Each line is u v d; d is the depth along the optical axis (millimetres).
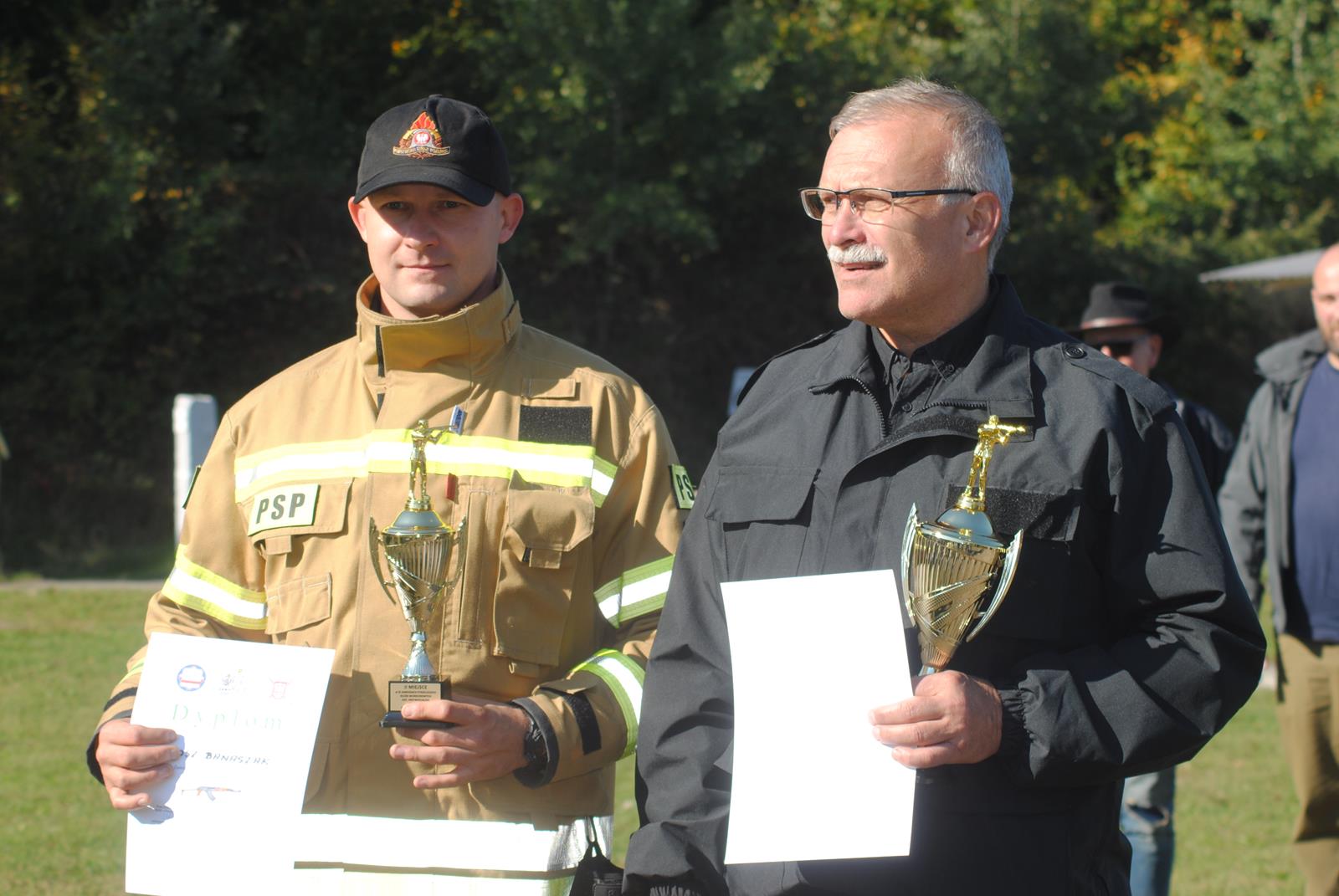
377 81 17891
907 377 2408
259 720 2572
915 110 2359
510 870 2688
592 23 16641
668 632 2467
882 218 2330
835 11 20281
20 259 15227
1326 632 4660
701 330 18891
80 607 10773
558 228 17344
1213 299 20375
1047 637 2189
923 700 2061
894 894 2176
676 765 2352
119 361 16219
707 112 17000
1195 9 25266
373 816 2703
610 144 17031
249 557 2893
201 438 12648
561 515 2764
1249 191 22531
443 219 2816
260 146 16781
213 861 2531
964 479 2262
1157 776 4559
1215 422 5156
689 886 2273
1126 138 22656
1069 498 2193
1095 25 21516
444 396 2850
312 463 2854
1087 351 2367
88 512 15461
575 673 2744
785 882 2234
